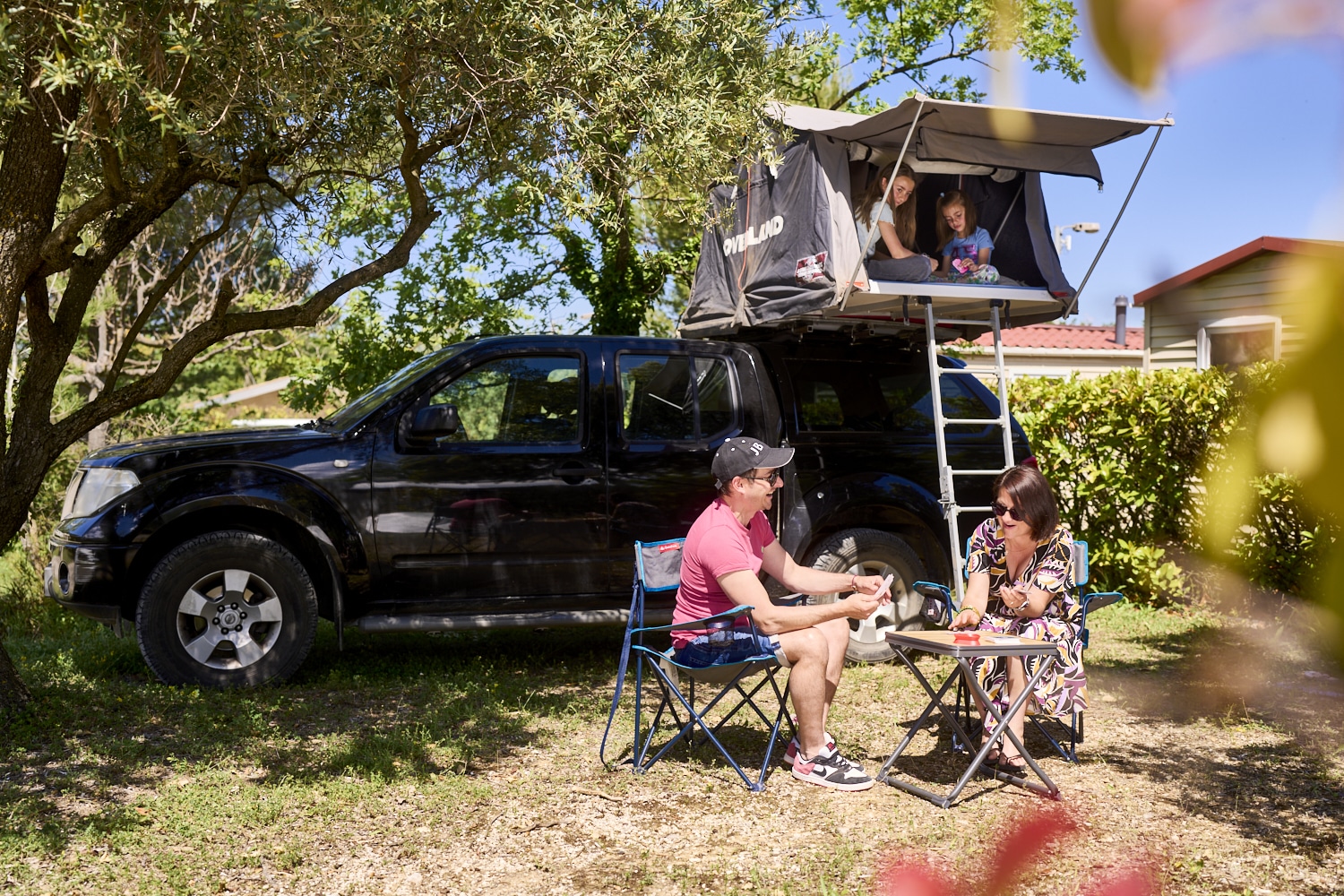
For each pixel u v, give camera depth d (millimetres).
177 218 9141
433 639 7680
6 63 4320
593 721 5586
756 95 6363
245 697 5750
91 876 3578
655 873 3693
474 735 5305
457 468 6258
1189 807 4301
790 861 3787
